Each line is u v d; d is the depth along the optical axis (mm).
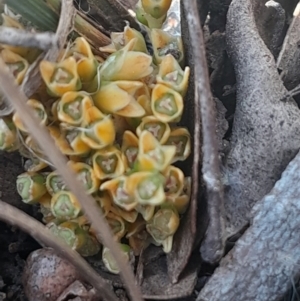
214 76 78
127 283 50
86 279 59
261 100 66
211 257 62
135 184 59
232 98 76
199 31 53
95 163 61
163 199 59
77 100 60
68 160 64
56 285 61
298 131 66
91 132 60
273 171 66
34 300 62
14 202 73
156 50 70
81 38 63
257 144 66
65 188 63
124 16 81
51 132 62
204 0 81
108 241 47
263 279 60
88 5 80
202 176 61
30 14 62
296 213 60
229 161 68
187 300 66
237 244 62
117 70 62
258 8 77
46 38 56
